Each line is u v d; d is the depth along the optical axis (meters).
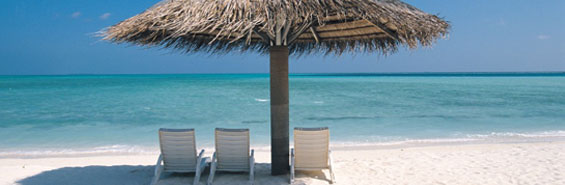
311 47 5.36
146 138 8.33
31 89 30.47
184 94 23.22
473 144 7.47
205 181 4.18
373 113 12.78
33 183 4.27
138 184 4.25
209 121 11.02
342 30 4.67
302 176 4.35
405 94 22.86
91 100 18.52
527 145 7.04
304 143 4.06
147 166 5.20
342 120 11.16
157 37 3.86
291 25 3.97
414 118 11.52
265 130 9.41
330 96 21.12
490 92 24.45
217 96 21.30
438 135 8.64
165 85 38.91
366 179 4.39
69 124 10.37
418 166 5.08
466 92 24.77
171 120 11.19
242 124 10.45
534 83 40.91
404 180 4.38
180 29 2.93
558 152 5.94
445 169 4.91
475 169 4.91
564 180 4.34
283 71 4.07
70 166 5.67
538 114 12.36
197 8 3.10
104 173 4.77
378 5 3.28
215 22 2.97
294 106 15.26
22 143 7.75
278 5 2.92
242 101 17.77
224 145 4.09
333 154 6.55
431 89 28.95
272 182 4.11
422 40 3.70
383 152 6.69
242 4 2.91
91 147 7.38
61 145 7.56
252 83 45.66
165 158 4.16
